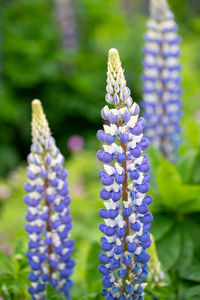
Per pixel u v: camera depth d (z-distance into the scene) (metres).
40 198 1.30
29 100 3.10
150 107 1.73
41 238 1.31
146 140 1.20
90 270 1.41
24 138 3.01
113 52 1.18
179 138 1.75
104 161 1.19
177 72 1.75
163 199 1.43
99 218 1.43
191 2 5.50
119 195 1.19
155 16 1.72
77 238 1.82
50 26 3.42
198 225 1.44
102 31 3.70
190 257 1.41
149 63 1.73
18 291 1.35
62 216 1.30
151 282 1.32
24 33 3.36
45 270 1.31
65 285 1.32
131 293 1.22
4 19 3.38
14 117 2.93
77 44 3.47
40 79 3.09
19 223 1.96
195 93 2.92
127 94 1.19
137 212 1.21
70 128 3.09
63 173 1.30
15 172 2.56
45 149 1.29
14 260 1.41
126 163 1.20
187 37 4.45
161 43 1.72
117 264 1.21
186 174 1.50
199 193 1.41
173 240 1.41
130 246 1.20
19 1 3.61
